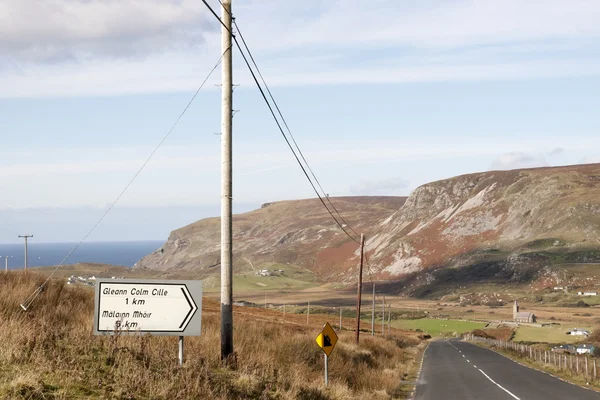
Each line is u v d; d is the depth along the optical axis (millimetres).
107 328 12156
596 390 26188
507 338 110750
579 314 193000
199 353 13703
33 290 17500
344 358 26641
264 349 19234
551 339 106562
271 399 12727
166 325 12398
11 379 8797
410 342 84750
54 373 9492
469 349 71500
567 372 35125
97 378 9852
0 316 12352
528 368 40156
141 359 11734
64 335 12289
